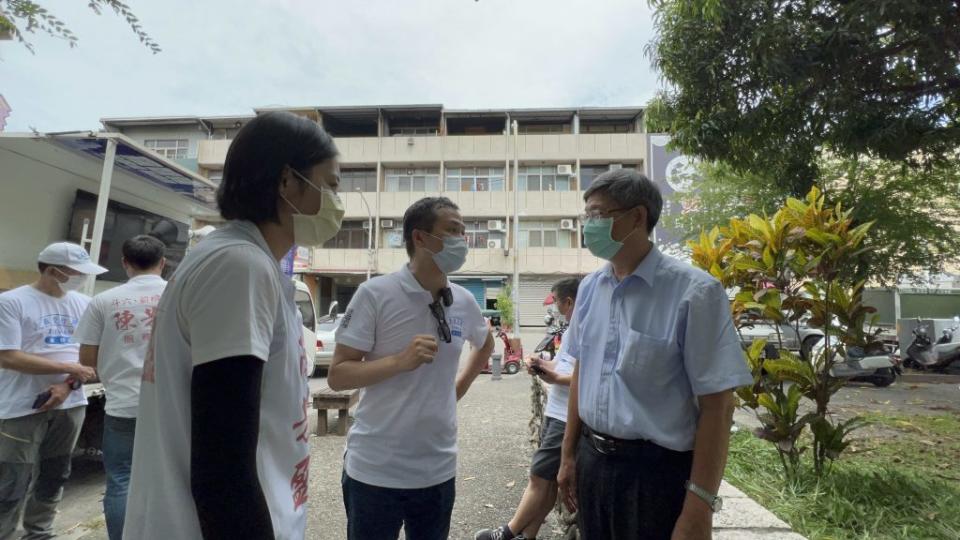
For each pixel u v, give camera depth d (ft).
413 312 6.67
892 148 18.22
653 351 5.38
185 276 3.18
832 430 10.90
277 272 3.49
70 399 10.44
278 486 3.46
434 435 6.52
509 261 73.31
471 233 75.20
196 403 2.91
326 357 37.96
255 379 3.01
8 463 9.64
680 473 5.39
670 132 21.38
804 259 11.40
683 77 19.07
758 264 11.72
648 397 5.47
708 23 18.25
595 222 5.90
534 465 9.65
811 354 11.98
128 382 8.93
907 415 21.15
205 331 2.97
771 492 10.44
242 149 3.70
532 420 16.94
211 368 2.91
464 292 7.80
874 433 17.47
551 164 76.02
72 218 15.88
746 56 17.57
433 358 6.13
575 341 7.10
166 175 17.39
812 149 20.38
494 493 12.98
